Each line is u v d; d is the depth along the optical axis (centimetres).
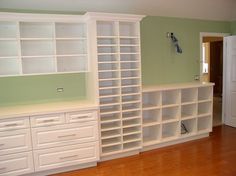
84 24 357
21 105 341
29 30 340
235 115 496
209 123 446
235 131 475
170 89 392
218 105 725
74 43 370
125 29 388
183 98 450
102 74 378
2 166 287
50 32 352
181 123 428
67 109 312
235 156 357
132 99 381
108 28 383
